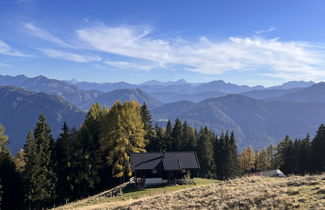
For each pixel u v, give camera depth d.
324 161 85.12
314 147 87.81
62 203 60.25
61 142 62.59
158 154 63.09
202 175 85.56
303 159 93.00
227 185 31.91
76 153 61.00
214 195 27.77
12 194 56.94
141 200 33.44
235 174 94.31
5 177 56.66
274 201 21.30
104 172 69.62
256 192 24.94
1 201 55.75
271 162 124.00
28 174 54.78
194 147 88.31
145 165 59.88
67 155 60.94
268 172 69.19
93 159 63.53
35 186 54.72
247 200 23.16
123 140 61.16
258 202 22.33
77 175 60.97
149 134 83.06
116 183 69.88
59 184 60.53
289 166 97.62
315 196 20.72
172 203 28.50
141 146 66.69
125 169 63.09
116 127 61.34
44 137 59.22
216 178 89.69
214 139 99.69
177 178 60.75
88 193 65.88
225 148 93.81
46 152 58.66
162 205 28.34
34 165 55.25
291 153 98.81
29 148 55.84
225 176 92.19
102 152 65.50
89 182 61.69
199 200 27.03
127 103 65.31
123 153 61.28
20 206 57.03
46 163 57.91
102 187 69.19
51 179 57.69
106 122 62.62
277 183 27.62
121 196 47.75
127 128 62.88
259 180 32.28
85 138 65.00
